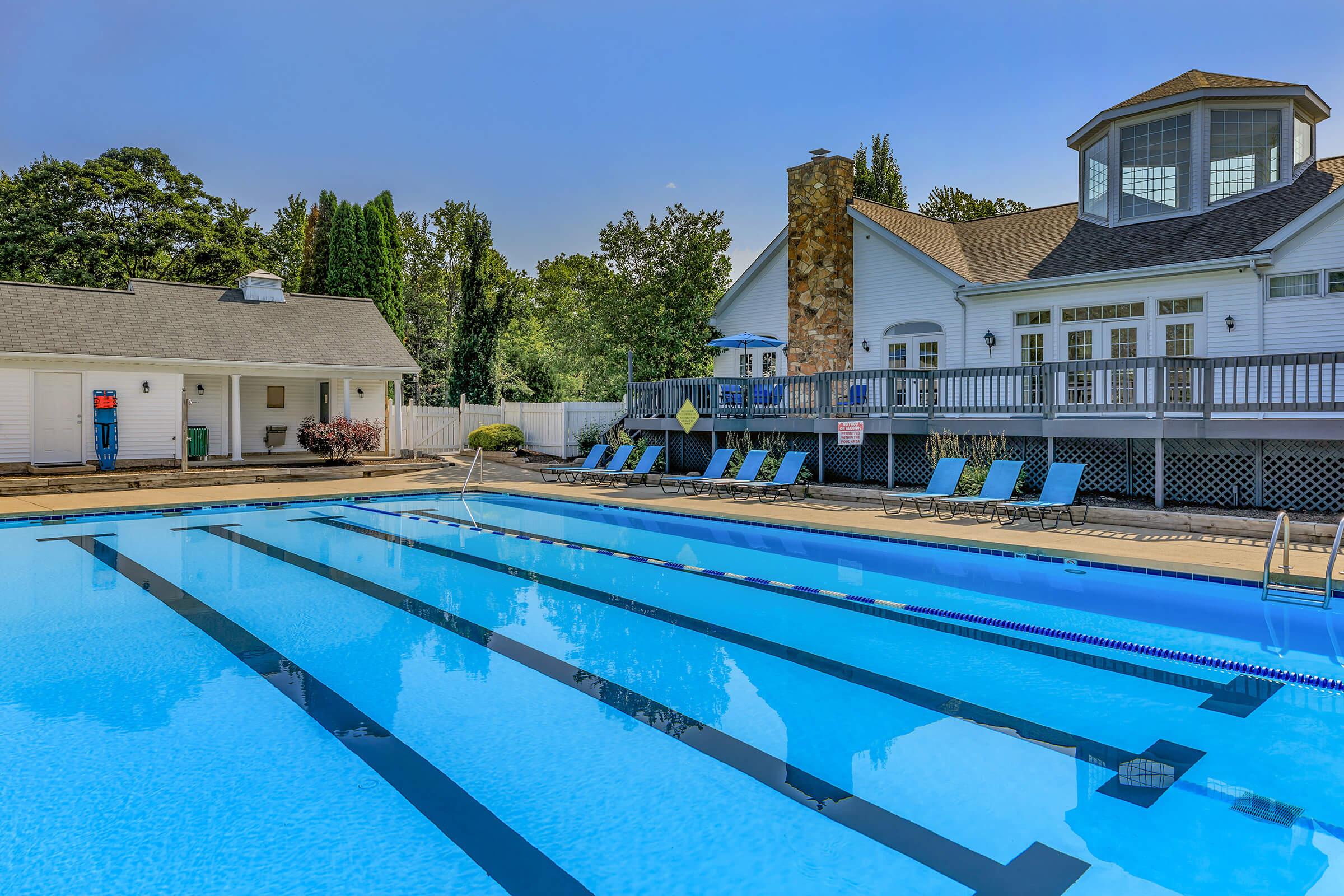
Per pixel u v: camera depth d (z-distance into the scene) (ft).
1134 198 57.00
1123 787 12.87
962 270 59.98
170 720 15.96
